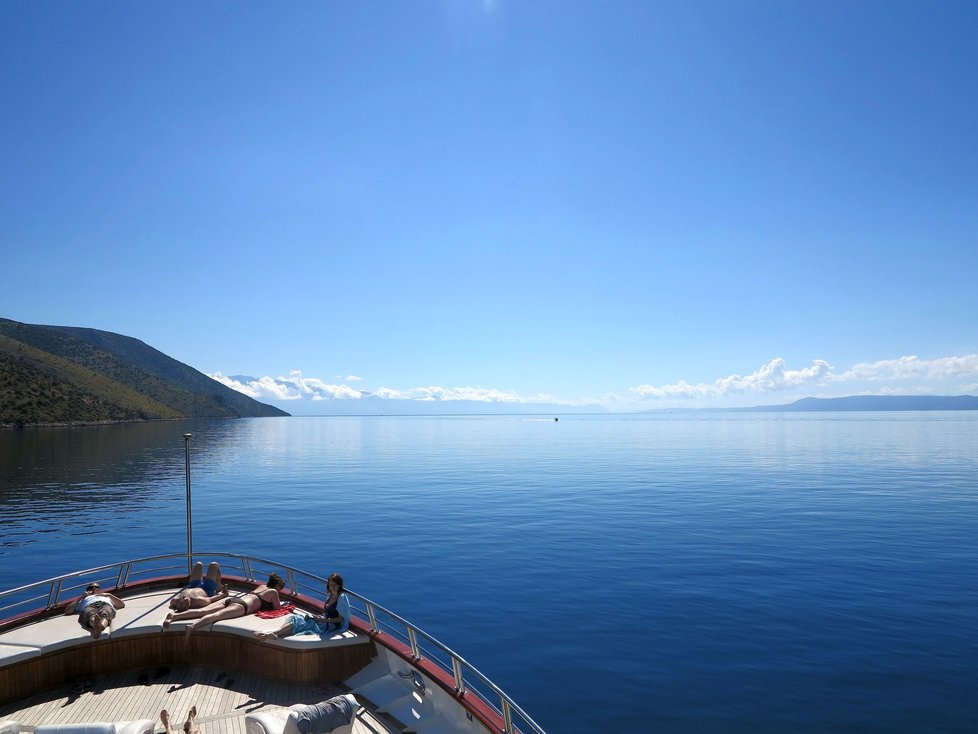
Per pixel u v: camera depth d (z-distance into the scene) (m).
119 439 163.25
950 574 29.28
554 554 34.06
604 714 16.00
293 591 14.01
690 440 171.25
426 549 35.78
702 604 24.95
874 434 194.75
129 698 10.43
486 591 27.05
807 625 22.39
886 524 42.72
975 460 98.69
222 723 9.66
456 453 127.12
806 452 119.88
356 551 35.50
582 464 97.12
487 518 46.44
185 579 14.70
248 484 71.81
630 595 26.25
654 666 18.92
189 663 11.56
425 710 10.02
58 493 64.69
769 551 34.44
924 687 17.30
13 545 39.28
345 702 8.98
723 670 18.58
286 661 10.95
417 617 23.78
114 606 12.32
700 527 41.94
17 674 10.46
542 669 18.84
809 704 16.38
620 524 43.31
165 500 58.91
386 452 131.25
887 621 22.73
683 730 15.14
